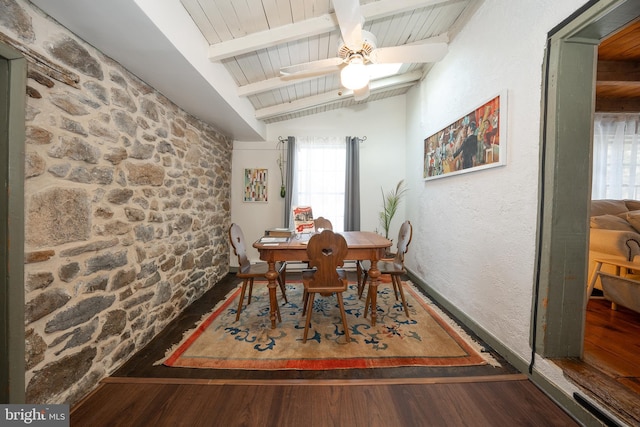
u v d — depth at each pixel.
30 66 1.12
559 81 1.34
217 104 2.38
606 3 1.09
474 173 2.10
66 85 1.30
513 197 1.66
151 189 1.99
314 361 1.66
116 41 1.43
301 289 3.08
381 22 2.21
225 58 2.11
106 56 1.57
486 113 1.92
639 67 2.46
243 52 1.98
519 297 1.61
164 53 1.55
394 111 4.00
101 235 1.51
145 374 1.54
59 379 1.24
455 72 2.41
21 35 1.09
